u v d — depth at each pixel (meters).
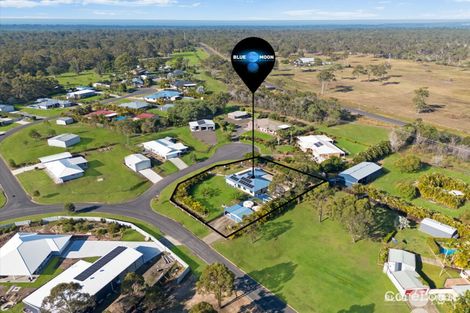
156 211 53.09
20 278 39.91
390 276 38.47
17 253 41.34
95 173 64.88
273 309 34.81
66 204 51.88
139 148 74.81
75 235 47.84
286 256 42.62
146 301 33.59
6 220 51.31
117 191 59.00
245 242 45.16
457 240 43.12
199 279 38.16
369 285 37.75
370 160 67.88
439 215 47.94
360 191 55.72
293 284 38.12
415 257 41.34
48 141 76.69
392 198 53.03
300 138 78.50
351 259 41.88
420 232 46.78
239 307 35.03
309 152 72.69
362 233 43.25
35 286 38.59
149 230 48.28
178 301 36.06
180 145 75.62
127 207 54.47
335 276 39.19
